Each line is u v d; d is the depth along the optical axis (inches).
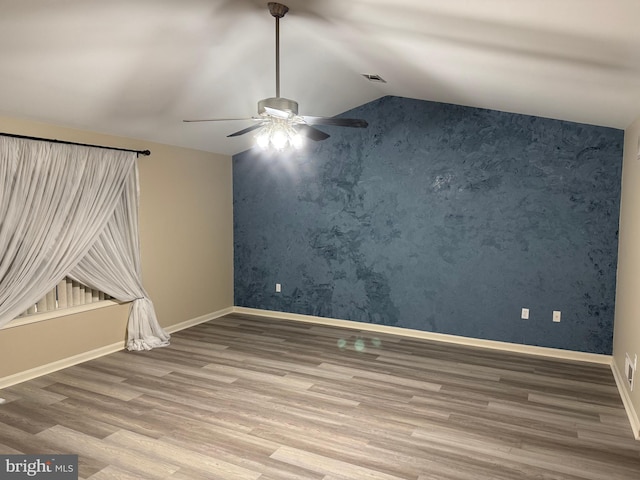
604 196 172.1
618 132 168.7
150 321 191.9
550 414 130.7
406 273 208.1
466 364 172.1
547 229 181.2
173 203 209.2
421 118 200.4
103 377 155.0
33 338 153.3
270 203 238.2
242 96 170.1
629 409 130.6
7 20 99.3
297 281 234.7
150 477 98.1
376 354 182.5
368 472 101.0
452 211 197.0
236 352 183.5
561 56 105.3
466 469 102.8
